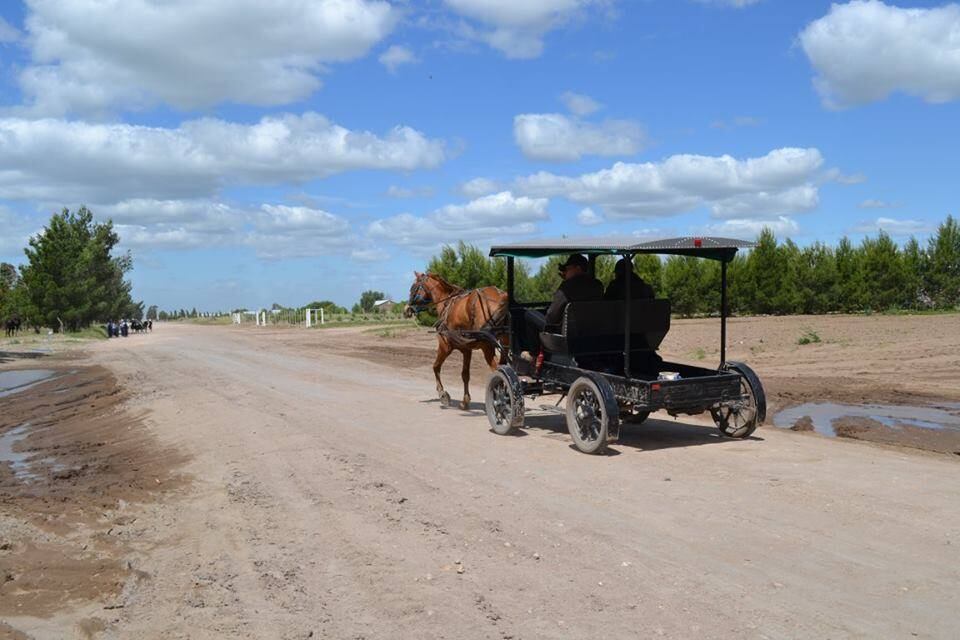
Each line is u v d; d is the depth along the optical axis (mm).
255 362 26203
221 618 5379
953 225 49469
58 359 33406
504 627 5047
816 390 15906
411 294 14664
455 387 17875
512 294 12102
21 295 61844
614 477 8688
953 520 6766
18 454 12461
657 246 9609
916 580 5520
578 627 5004
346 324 62938
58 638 5102
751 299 50156
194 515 8047
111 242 75938
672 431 11477
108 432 13812
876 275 48875
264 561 6535
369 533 7117
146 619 5406
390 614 5324
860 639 4703
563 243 10695
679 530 6770
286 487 8914
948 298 48969
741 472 8688
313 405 15016
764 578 5656
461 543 6723
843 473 8531
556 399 15273
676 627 4945
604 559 6180
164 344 41469
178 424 13664
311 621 5273
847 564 5852
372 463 9867
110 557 6793
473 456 10062
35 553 6898
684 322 41969
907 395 15039
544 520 7234
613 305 10562
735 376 10164
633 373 11352
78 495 9016
